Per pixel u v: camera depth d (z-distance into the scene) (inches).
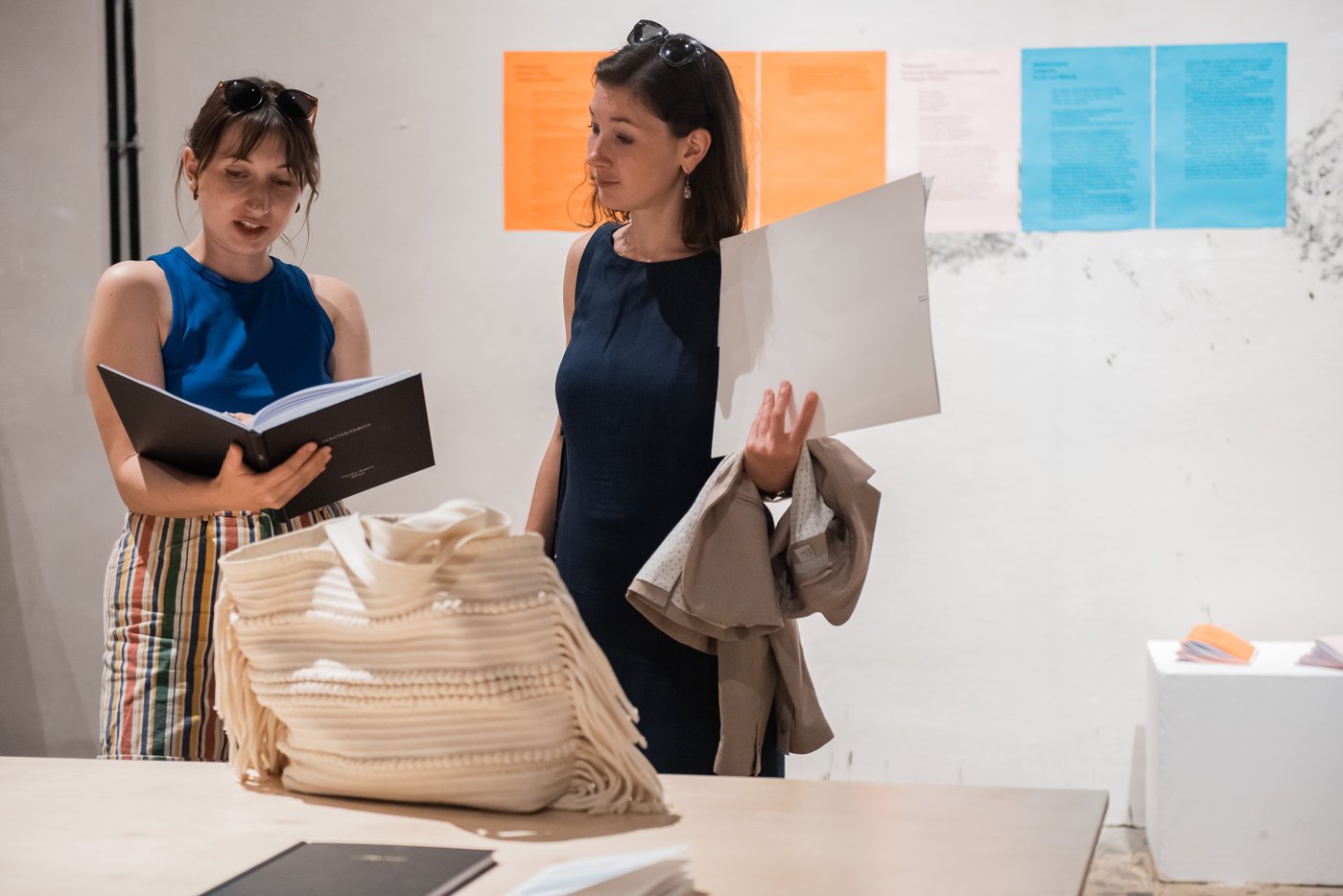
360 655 47.6
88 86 133.9
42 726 138.2
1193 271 129.0
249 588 49.7
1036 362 131.2
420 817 47.9
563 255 133.9
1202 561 130.5
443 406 136.3
